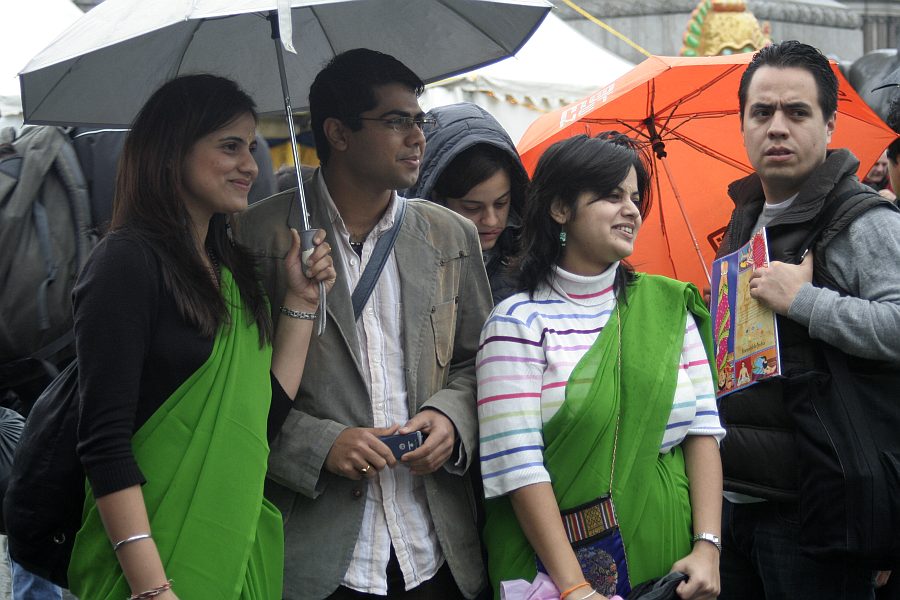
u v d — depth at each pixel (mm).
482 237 5141
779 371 4309
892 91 7293
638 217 4125
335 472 3902
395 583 4008
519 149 6074
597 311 4148
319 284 3893
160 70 4293
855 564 4238
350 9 4523
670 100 5844
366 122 4047
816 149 4520
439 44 4602
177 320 3609
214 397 3609
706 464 4188
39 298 5715
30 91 3969
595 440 3973
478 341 4387
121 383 3451
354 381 4031
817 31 17938
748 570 4883
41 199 5816
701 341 4262
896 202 5711
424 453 3916
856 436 4188
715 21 13453
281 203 4199
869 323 4137
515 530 4105
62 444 3623
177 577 3500
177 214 3674
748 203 4863
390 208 4227
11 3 8148
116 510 3406
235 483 3582
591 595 3840
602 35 16328
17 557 3750
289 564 3934
